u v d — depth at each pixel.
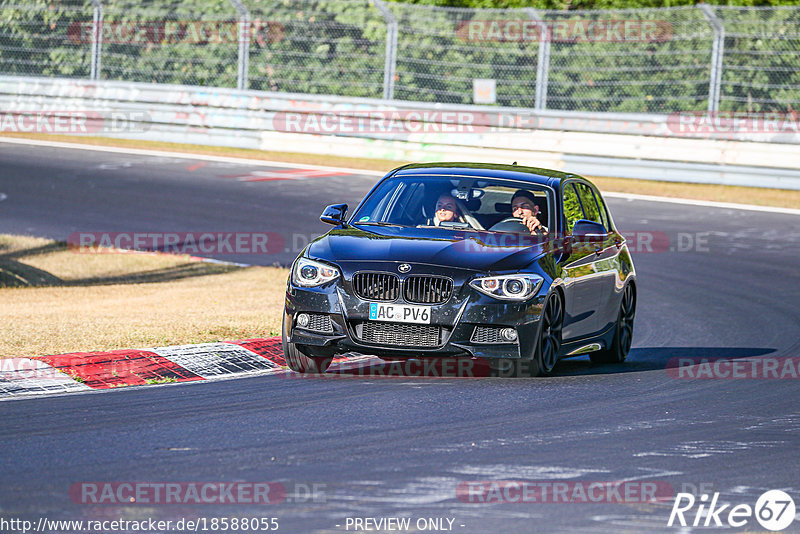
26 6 110.06
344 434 26.66
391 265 33.16
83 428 26.92
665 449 26.20
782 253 67.31
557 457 25.08
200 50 106.75
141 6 107.88
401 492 22.00
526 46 98.81
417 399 30.91
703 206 81.75
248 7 105.62
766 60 93.75
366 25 102.56
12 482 22.19
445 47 100.56
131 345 37.12
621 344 40.31
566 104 98.00
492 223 36.31
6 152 95.81
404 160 97.44
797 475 24.28
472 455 24.98
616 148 92.31
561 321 35.41
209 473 23.08
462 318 32.72
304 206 78.81
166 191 82.50
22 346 36.59
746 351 42.44
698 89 95.19
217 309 47.41
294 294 33.97
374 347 32.94
